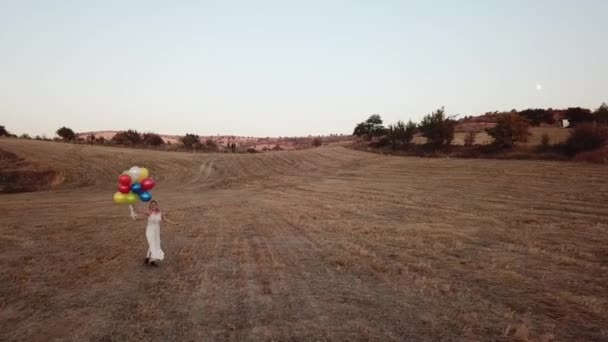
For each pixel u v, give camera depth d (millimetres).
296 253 12469
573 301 8312
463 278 9914
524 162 42812
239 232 16047
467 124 90750
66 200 27062
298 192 33031
